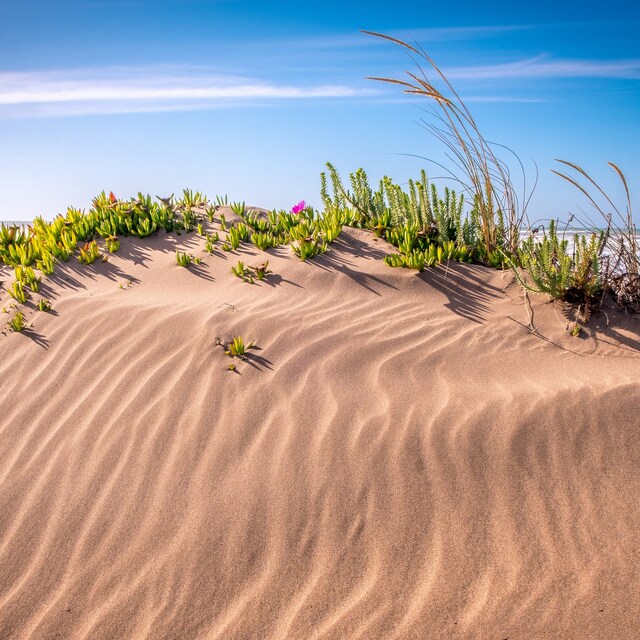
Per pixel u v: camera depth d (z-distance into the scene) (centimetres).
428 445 315
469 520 274
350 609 240
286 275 533
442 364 396
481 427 324
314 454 319
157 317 462
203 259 579
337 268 543
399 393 363
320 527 279
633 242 453
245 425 346
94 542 285
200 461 324
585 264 450
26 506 308
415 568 255
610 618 222
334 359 404
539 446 309
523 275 517
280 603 247
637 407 326
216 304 479
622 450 303
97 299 507
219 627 240
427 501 286
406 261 539
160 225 660
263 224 650
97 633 242
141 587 261
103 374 408
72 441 350
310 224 634
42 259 590
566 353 406
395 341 425
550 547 257
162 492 307
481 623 227
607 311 450
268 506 292
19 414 380
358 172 645
